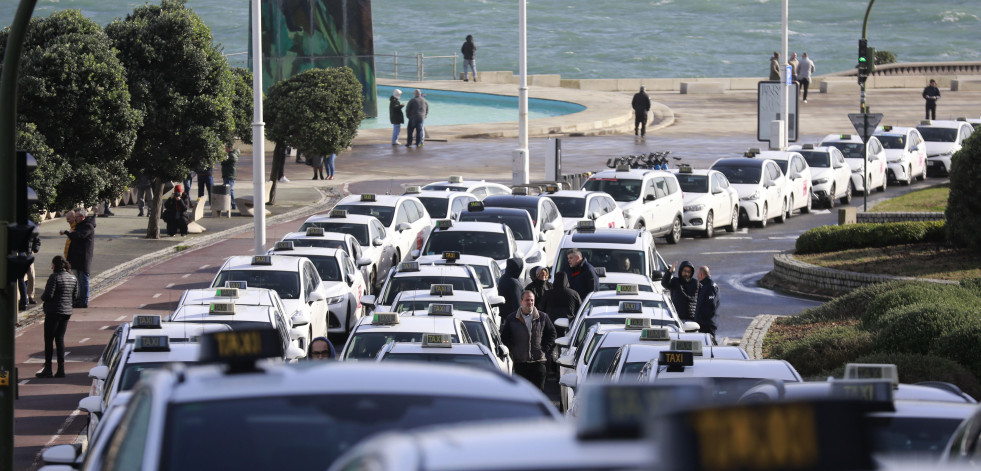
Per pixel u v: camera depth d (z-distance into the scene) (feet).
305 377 61.31
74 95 283.79
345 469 38.63
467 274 248.11
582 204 358.02
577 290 249.55
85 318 274.36
